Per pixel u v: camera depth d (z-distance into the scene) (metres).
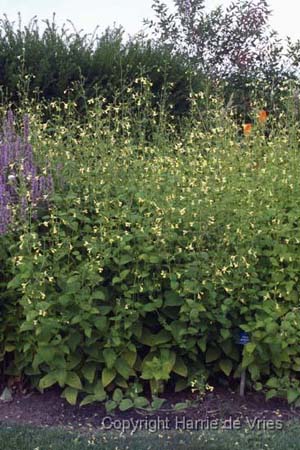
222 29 12.48
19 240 4.83
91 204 5.08
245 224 4.78
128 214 4.81
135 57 9.59
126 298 4.68
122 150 5.42
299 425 4.42
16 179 5.08
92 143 5.55
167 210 4.79
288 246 4.89
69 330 4.58
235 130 6.14
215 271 4.66
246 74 11.62
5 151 5.16
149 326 4.82
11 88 8.88
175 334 4.67
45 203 5.01
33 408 4.69
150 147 5.91
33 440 4.18
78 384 4.64
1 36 9.33
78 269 4.68
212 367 4.96
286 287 4.75
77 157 5.48
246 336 4.74
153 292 4.75
